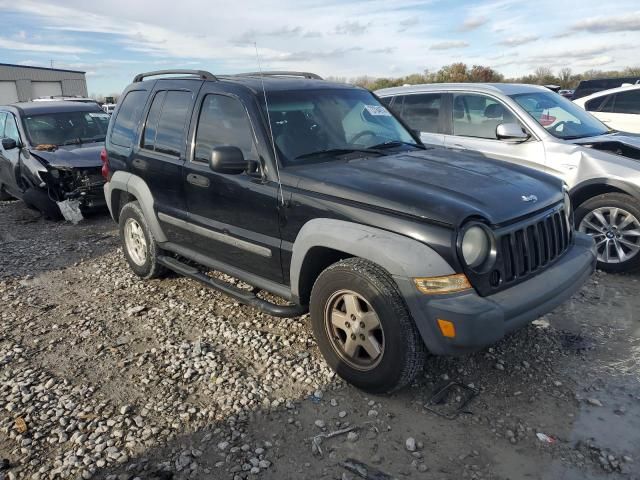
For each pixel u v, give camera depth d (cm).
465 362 365
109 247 675
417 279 288
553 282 325
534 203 332
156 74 512
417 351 304
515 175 368
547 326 417
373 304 307
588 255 364
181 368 371
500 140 602
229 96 411
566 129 596
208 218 427
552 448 283
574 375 350
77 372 372
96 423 314
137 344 411
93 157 822
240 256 407
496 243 299
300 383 349
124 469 276
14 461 285
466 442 289
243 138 393
